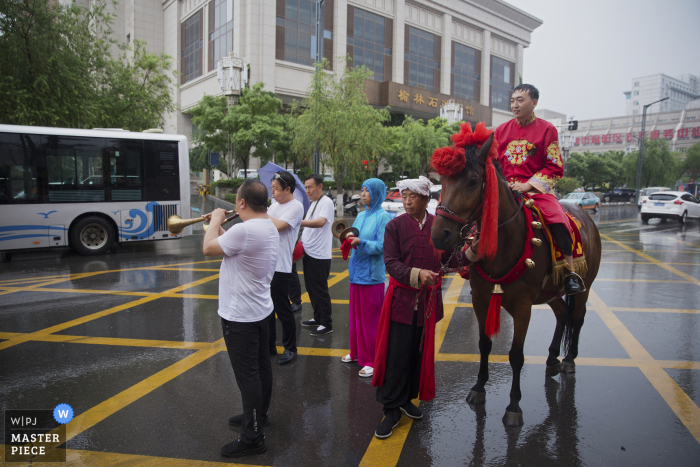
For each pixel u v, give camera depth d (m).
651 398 3.75
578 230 3.74
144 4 40.53
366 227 4.19
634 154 53.19
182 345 5.00
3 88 11.77
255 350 2.97
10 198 10.00
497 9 48.72
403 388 3.16
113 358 4.62
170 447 3.01
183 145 11.88
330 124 18.56
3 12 11.91
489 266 3.21
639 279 8.72
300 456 2.92
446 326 5.80
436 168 2.79
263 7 31.45
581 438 3.13
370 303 4.16
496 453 2.95
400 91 39.16
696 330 5.59
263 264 2.93
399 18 39.91
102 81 16.94
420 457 2.91
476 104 47.19
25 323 5.76
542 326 5.83
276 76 32.53
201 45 36.66
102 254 11.23
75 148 10.64
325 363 4.57
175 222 3.14
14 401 3.68
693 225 20.59
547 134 3.54
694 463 2.82
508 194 3.17
